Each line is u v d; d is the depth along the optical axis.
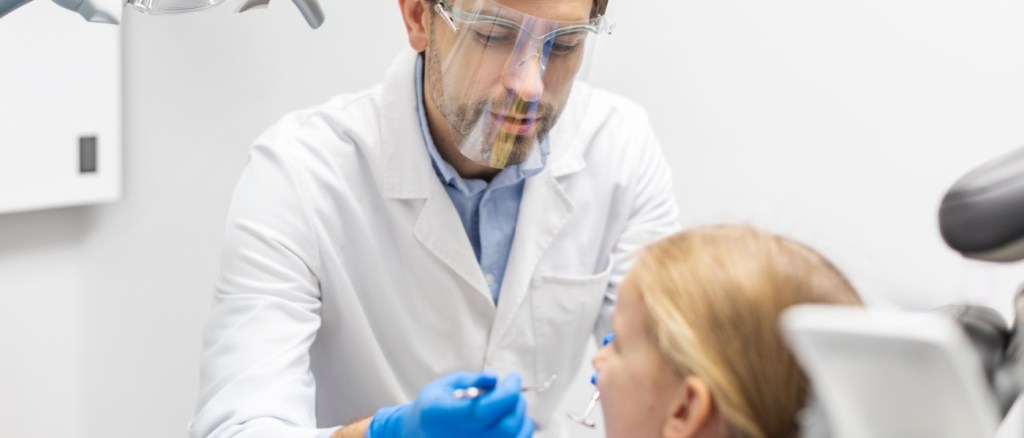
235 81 2.36
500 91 1.27
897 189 2.24
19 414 2.30
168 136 2.36
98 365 2.41
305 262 1.42
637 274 0.92
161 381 2.47
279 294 1.37
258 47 2.36
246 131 2.39
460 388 1.04
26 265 2.27
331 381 1.56
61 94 2.15
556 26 1.23
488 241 1.53
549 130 1.35
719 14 2.30
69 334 2.36
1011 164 0.68
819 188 2.30
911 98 2.19
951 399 0.48
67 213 2.32
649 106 2.40
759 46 2.29
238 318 1.35
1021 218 0.66
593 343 2.46
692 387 0.82
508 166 1.35
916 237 2.22
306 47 2.38
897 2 2.17
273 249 1.39
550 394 1.66
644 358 0.88
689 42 2.34
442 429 0.99
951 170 2.19
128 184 2.37
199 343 2.48
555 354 1.61
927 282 0.91
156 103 2.34
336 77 2.41
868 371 0.49
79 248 2.35
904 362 0.49
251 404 1.26
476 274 1.50
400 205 1.48
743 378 0.80
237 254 1.39
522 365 1.59
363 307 1.52
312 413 1.34
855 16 2.21
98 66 2.20
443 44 1.31
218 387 1.31
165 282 2.43
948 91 2.16
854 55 2.22
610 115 1.63
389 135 1.47
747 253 0.87
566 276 1.56
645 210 1.66
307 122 1.52
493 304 1.53
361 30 2.39
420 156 1.46
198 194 2.40
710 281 0.85
